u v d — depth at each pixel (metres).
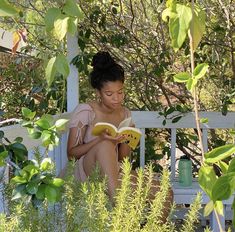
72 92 4.20
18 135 2.82
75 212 1.90
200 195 1.92
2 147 1.78
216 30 4.61
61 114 3.78
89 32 4.46
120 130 3.48
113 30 4.88
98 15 4.67
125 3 5.07
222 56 4.87
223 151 1.57
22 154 1.80
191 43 1.65
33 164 1.68
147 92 4.96
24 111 1.79
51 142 1.76
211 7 4.72
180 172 3.91
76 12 1.70
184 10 1.63
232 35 4.79
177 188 3.84
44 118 1.79
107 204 2.07
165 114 4.26
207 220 3.99
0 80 4.99
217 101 4.93
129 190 1.92
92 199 1.86
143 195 1.96
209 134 5.03
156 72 4.70
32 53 4.96
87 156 3.48
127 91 5.03
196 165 4.97
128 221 1.82
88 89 4.93
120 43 4.75
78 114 3.69
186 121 4.34
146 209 1.98
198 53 4.79
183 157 4.40
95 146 3.44
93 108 3.72
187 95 5.04
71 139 3.64
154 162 4.82
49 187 1.59
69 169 2.19
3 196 2.04
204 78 4.94
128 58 5.00
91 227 1.84
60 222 1.92
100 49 4.89
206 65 1.66
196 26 1.69
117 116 3.82
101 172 3.29
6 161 1.69
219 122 4.34
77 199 1.96
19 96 4.88
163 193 1.93
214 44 4.75
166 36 4.93
